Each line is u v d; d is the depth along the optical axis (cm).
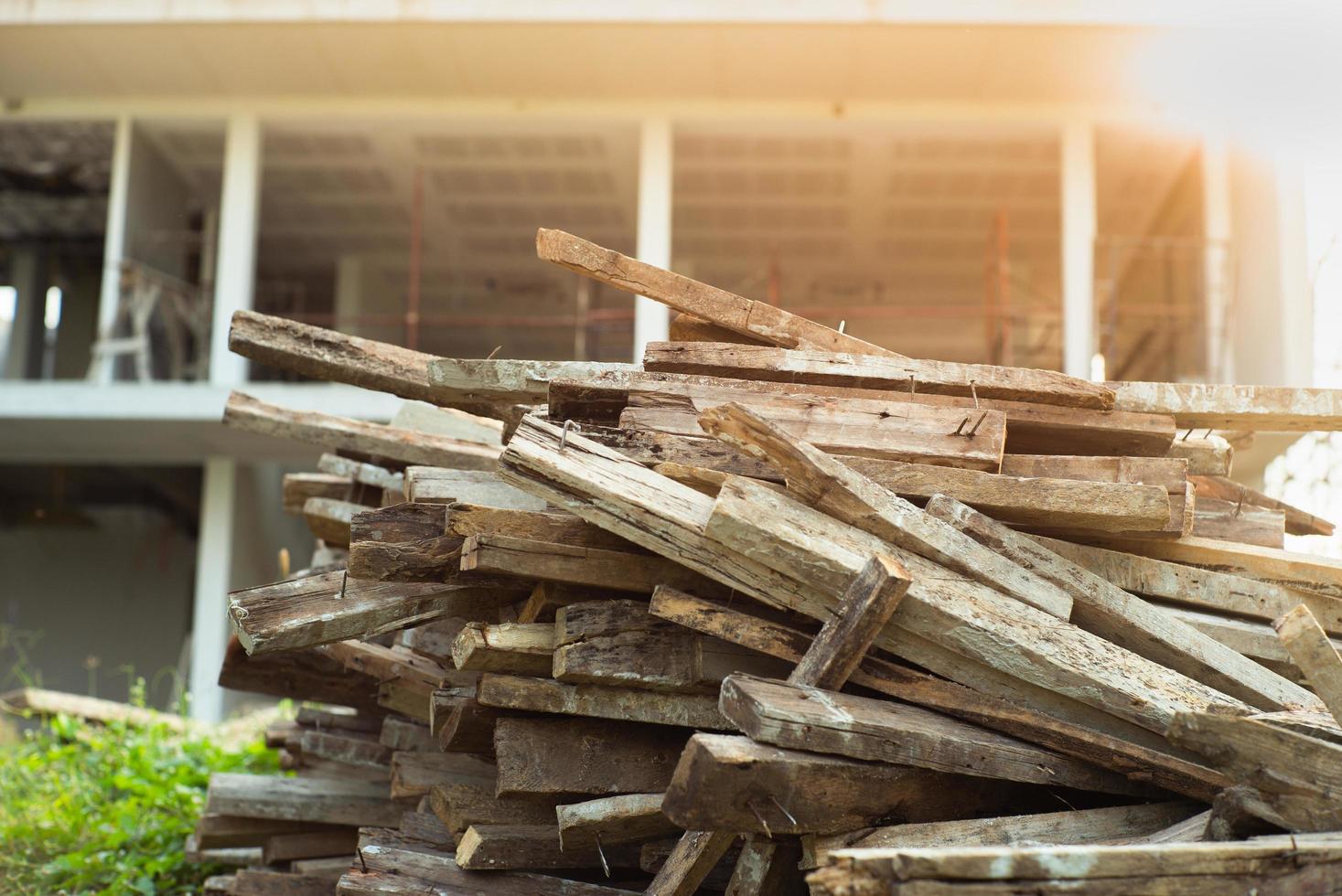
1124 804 295
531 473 292
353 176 1644
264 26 1287
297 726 507
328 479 473
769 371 339
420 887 326
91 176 1750
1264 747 239
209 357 1509
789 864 275
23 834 579
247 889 423
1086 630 316
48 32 1313
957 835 260
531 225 1817
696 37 1277
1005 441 354
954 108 1395
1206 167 1363
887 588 264
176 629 1927
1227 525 379
